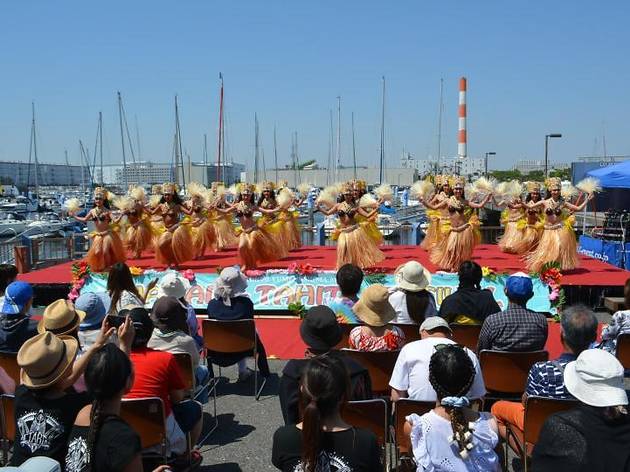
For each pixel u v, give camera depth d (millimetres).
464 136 67500
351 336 4926
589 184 11164
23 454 3385
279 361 7590
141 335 4195
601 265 11969
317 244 18891
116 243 11539
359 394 3867
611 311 10047
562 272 11055
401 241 19141
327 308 4004
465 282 5785
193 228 13969
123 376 2947
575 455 2752
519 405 4266
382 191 12672
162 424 3893
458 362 3100
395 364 4461
